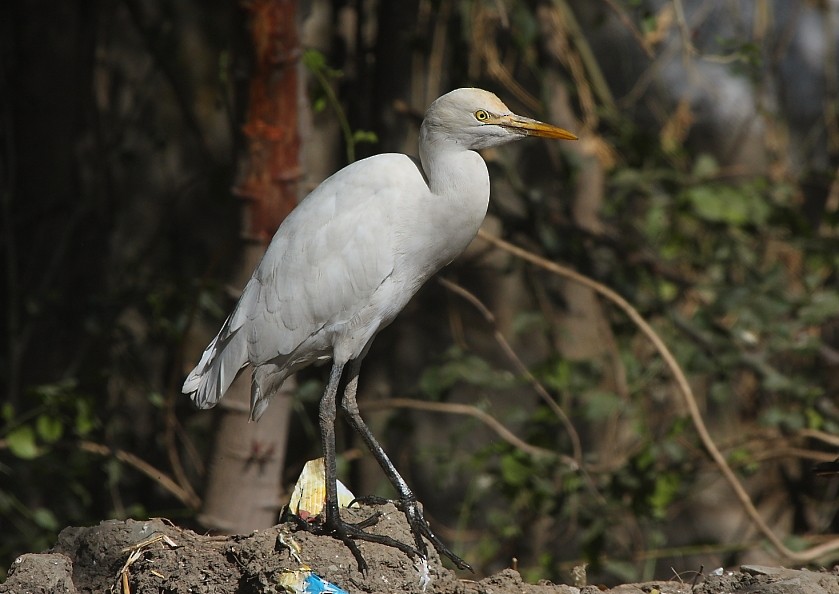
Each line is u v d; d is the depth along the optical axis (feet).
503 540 39.06
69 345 42.11
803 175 41.73
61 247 41.50
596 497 34.12
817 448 42.86
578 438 38.27
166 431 37.19
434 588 20.35
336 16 39.52
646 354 41.27
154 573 20.40
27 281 43.45
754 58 34.91
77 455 36.83
